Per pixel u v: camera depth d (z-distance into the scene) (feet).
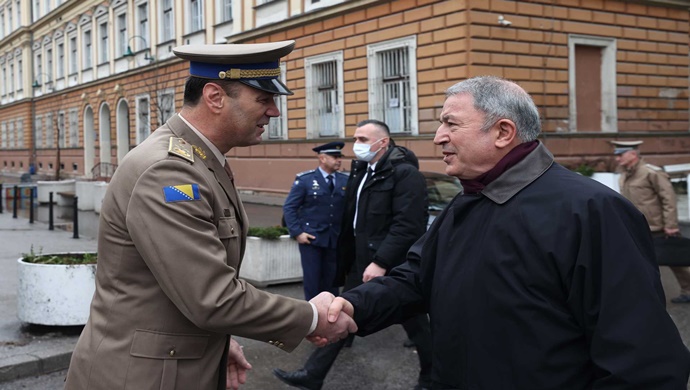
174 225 6.23
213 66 6.98
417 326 14.69
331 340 7.43
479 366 6.51
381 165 15.14
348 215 16.11
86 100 111.14
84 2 109.29
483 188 6.92
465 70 45.37
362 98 54.54
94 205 61.52
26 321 18.45
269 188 66.74
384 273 14.48
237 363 8.17
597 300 6.04
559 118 50.03
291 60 62.64
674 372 5.74
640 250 6.24
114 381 6.41
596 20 51.90
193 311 6.21
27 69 138.21
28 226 48.42
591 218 6.14
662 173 22.77
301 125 62.03
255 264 25.11
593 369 6.17
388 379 16.08
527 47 47.96
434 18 47.37
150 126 85.15
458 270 6.85
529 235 6.33
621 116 54.34
